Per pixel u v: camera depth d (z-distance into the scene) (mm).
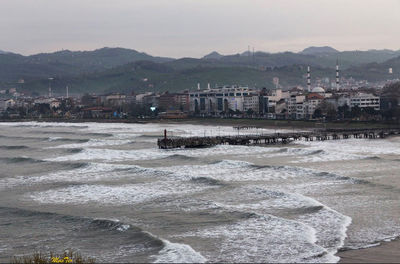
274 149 172500
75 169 136250
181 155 158875
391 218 80438
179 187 108000
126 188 107875
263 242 69625
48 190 109188
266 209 87312
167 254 65375
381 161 138375
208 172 127625
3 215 88062
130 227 76938
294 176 117188
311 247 67000
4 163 151250
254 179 115688
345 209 86625
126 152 173125
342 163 136625
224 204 91875
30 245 72188
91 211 89688
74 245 71375
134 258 64875
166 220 81938
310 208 86438
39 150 186500
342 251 65812
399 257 63250
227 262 62969
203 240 71312
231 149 177750
